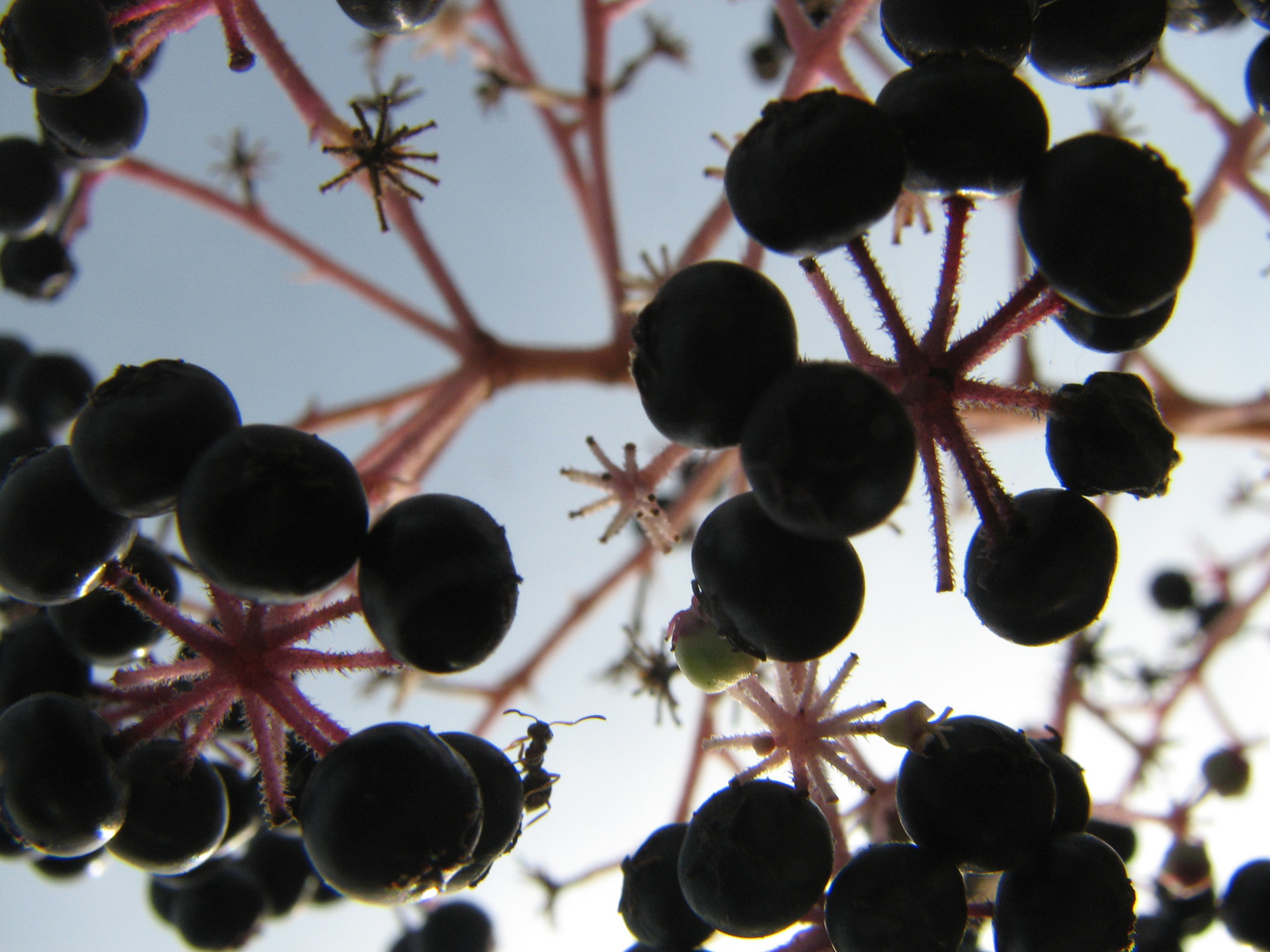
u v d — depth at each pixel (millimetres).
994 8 51
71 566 48
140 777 50
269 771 49
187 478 46
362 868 45
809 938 54
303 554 45
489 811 50
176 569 58
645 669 70
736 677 54
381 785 46
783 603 46
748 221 47
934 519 48
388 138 62
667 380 45
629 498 62
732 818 50
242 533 45
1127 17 53
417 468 73
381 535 47
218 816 51
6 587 49
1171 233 46
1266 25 55
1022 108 47
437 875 46
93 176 79
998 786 49
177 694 51
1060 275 46
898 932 48
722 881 49
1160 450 49
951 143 47
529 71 100
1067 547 49
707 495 81
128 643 53
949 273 48
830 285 49
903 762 51
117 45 59
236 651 50
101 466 47
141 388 47
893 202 46
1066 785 52
